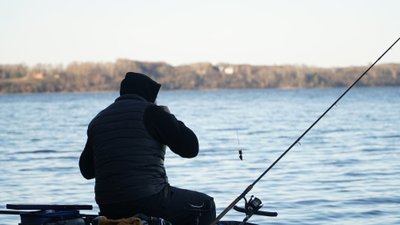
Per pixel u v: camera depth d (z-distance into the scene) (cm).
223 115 6838
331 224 1266
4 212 689
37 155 2916
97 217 662
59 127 5259
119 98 664
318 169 2136
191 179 1948
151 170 641
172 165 2334
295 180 1870
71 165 2452
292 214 1362
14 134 4475
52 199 1606
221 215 641
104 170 644
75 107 10650
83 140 3834
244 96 16238
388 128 4347
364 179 1873
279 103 10650
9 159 2745
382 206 1443
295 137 3756
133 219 616
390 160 2405
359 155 2619
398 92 17100
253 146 3184
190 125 5125
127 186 635
